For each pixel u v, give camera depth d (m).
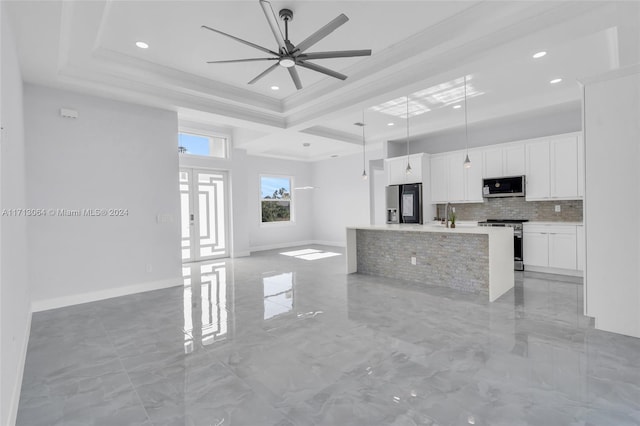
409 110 5.70
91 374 2.34
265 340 2.89
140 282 4.59
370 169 8.73
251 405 1.95
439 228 4.53
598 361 2.38
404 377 2.22
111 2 2.72
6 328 1.81
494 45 3.13
